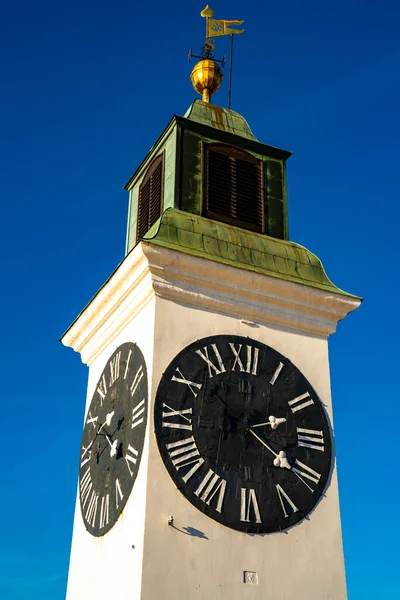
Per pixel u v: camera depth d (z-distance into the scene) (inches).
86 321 1021.8
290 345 945.5
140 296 922.7
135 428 868.0
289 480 868.6
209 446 852.0
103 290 971.3
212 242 955.3
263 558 821.2
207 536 808.9
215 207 1023.0
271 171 1084.5
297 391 919.7
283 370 924.6
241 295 940.0
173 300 909.8
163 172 1053.2
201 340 900.6
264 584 810.8
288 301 956.6
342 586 845.2
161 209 1035.9
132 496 835.4
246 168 1068.5
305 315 966.4
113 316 979.9
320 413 919.0
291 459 879.1
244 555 815.1
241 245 973.8
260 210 1050.1
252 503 840.9
